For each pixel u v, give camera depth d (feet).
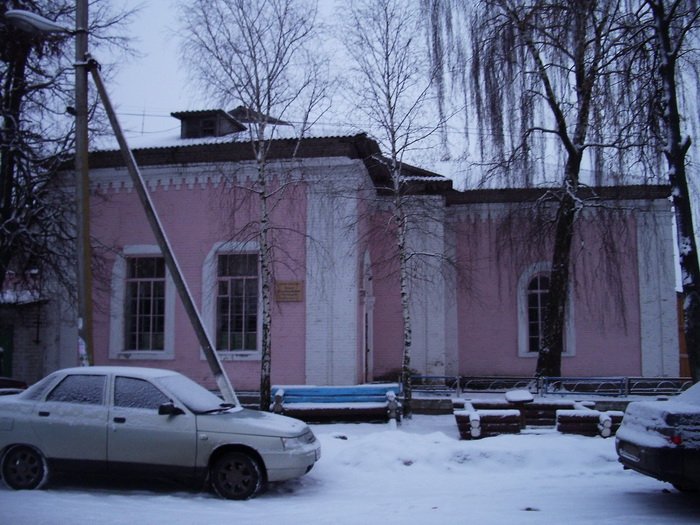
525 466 33.32
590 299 63.41
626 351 65.10
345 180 55.01
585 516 23.65
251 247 56.44
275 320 56.03
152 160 59.16
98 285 59.52
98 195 59.11
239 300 57.88
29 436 27.43
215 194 58.18
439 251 62.23
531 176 51.47
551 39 49.93
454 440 36.14
